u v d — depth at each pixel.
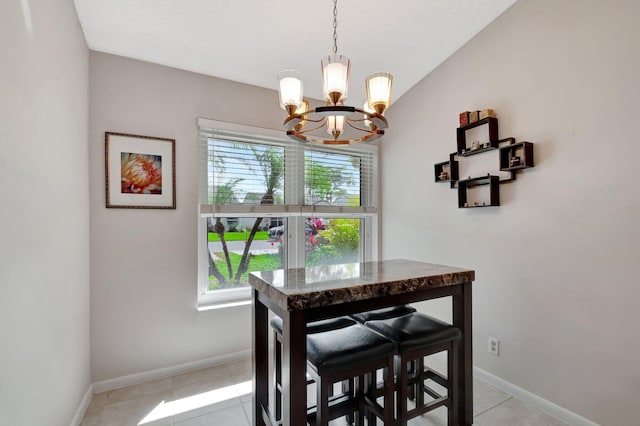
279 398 1.81
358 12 2.08
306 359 1.33
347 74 1.38
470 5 2.13
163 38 2.14
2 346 1.08
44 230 1.42
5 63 1.11
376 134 1.51
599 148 1.72
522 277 2.11
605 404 1.70
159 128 2.39
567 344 1.86
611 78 1.67
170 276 2.43
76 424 1.82
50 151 1.49
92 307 2.16
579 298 1.81
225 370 2.51
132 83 2.31
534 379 2.04
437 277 1.64
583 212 1.79
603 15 1.70
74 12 1.83
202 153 2.60
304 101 1.61
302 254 3.10
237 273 2.81
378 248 3.47
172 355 2.43
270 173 2.90
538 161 2.01
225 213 2.66
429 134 2.87
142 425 1.85
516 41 2.14
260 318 1.72
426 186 2.91
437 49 2.56
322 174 3.18
